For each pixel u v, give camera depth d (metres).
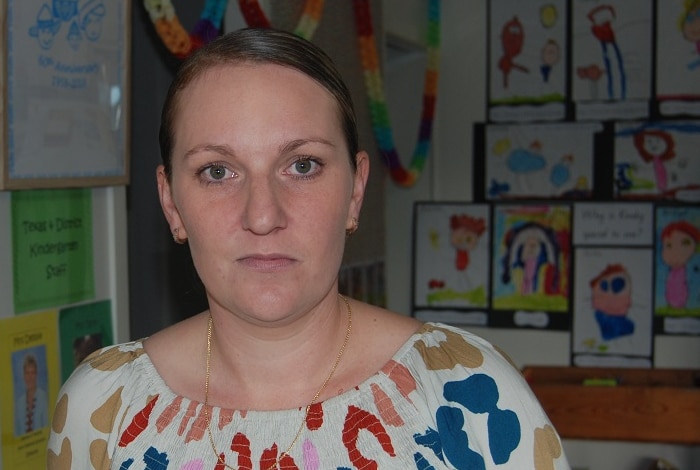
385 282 3.42
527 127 3.75
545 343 3.78
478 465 0.85
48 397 1.69
